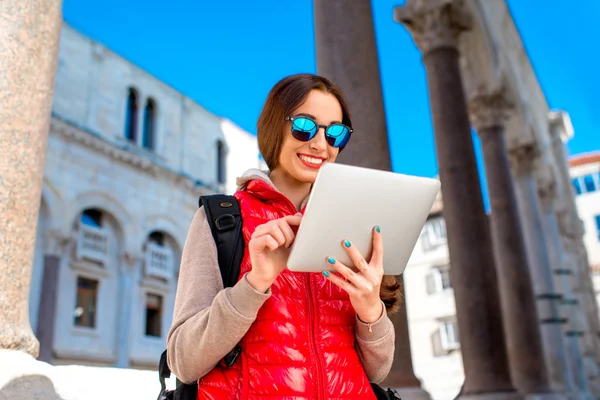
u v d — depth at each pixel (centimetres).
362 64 464
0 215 207
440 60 829
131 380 236
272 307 136
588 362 1694
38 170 228
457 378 2412
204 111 2411
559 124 2028
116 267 1884
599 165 3184
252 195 156
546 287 1324
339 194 127
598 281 2908
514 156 1406
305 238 126
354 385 135
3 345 198
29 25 231
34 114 228
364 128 447
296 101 158
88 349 1720
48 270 1616
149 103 2178
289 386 126
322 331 138
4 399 182
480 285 706
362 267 132
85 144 1812
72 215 1722
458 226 734
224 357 133
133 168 1975
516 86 1362
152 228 2012
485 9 1112
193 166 2277
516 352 938
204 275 141
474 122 1128
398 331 453
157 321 2011
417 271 2647
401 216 138
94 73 1939
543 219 1641
